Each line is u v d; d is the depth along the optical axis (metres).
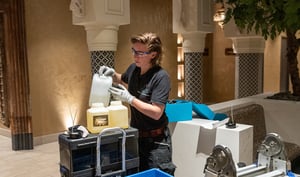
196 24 4.54
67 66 5.15
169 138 2.06
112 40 3.48
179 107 2.62
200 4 4.57
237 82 4.88
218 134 2.40
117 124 1.72
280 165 1.66
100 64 3.45
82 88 5.39
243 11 2.84
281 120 3.44
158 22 6.80
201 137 2.51
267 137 1.71
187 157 2.61
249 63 4.75
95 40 3.42
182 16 4.64
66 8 5.07
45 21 4.82
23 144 4.64
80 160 1.61
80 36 5.30
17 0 4.42
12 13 4.42
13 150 4.62
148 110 1.81
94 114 1.67
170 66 7.20
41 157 4.30
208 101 8.84
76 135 1.58
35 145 4.82
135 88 1.98
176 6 4.68
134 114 2.00
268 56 7.81
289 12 1.77
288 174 1.64
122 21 3.49
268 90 7.99
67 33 5.11
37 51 4.75
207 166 1.52
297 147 3.08
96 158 1.61
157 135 1.99
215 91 8.77
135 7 6.23
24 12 4.52
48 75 4.91
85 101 5.45
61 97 5.11
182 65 7.52
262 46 4.76
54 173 3.71
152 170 1.70
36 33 4.72
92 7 3.24
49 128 4.99
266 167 1.70
